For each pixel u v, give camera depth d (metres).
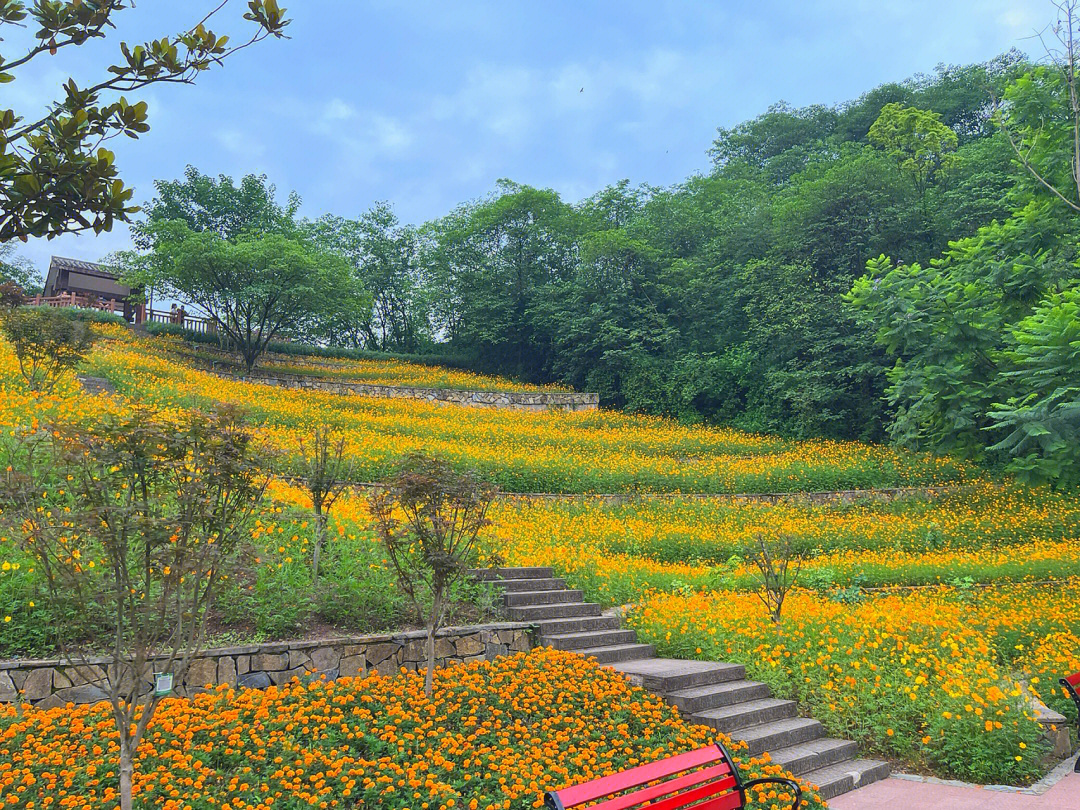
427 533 7.09
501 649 8.45
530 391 36.75
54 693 5.79
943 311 14.77
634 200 45.59
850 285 29.77
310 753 5.18
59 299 35.28
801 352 30.25
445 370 42.66
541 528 15.30
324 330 47.81
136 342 30.14
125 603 4.65
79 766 4.71
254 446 4.79
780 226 33.75
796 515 19.72
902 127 33.97
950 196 30.78
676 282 37.53
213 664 6.38
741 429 31.41
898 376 15.60
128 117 3.47
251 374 30.00
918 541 17.50
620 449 24.77
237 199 43.12
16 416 11.24
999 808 5.82
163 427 4.46
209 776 4.84
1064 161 13.45
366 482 15.12
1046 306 12.14
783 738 7.02
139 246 40.28
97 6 3.28
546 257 43.06
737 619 9.77
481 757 5.61
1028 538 17.69
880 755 7.25
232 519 4.75
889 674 7.95
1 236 3.36
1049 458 11.36
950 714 6.95
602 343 37.00
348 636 7.48
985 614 11.00
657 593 11.45
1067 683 6.98
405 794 4.96
